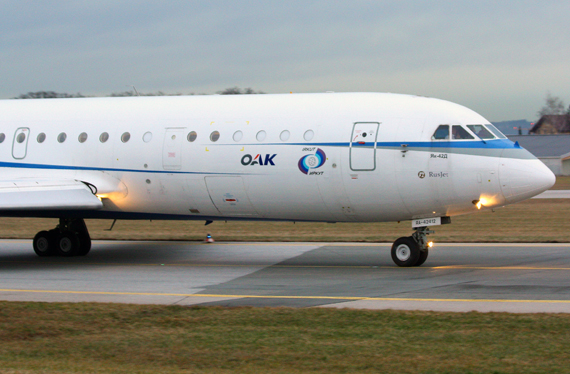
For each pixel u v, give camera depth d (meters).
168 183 76.81
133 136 78.62
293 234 107.44
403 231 109.69
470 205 68.19
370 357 36.22
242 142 73.56
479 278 63.00
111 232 115.69
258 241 99.00
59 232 87.00
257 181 72.88
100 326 44.44
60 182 78.25
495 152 66.50
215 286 61.28
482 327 42.47
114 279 66.38
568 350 37.00
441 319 44.88
